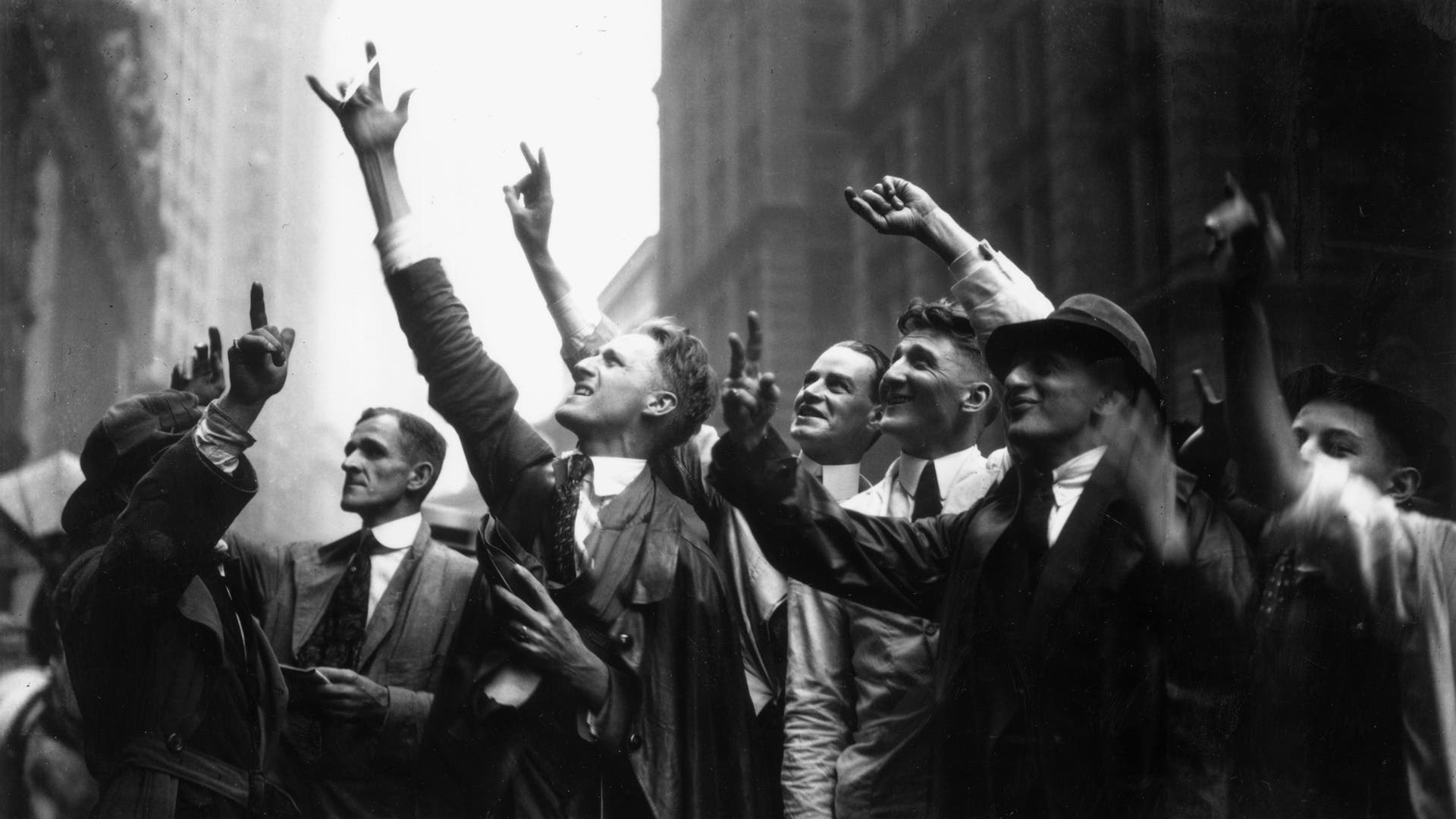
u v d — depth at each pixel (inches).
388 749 222.8
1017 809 225.9
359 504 235.1
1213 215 252.4
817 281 267.9
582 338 249.4
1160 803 235.0
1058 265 290.2
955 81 285.9
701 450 244.7
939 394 241.4
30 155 258.7
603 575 230.1
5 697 229.8
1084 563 231.6
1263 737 246.4
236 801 218.1
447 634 229.1
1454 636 258.8
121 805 214.4
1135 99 299.1
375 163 242.4
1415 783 253.0
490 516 230.2
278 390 224.1
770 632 236.4
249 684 222.8
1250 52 310.3
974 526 232.1
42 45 261.3
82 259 256.8
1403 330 314.8
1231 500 255.4
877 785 227.9
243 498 221.9
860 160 277.1
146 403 240.8
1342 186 317.4
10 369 249.8
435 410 234.8
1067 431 236.5
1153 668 235.3
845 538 223.5
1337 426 272.7
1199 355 287.6
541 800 222.5
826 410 244.5
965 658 227.3
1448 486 274.2
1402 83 325.7
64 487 245.1
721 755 227.8
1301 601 253.4
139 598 219.5
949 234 247.0
